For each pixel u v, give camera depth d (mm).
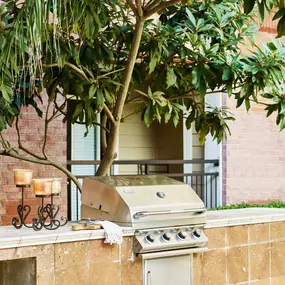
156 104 4859
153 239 4188
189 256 4457
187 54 4957
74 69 4449
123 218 4125
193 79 4871
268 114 5266
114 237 4020
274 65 4793
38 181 4070
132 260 4156
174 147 9375
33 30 3451
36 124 6930
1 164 6707
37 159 5441
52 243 3820
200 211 4422
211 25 5098
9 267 3943
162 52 5043
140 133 9445
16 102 4762
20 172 4152
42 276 3777
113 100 4938
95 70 4859
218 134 5617
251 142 8594
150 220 4168
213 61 4918
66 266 3883
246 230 4961
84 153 8211
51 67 4484
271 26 8562
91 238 3980
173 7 5398
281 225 5250
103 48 4688
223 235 4777
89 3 3922
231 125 8438
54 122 7051
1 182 6707
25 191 6844
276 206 7902
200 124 5617
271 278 5148
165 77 5254
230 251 4824
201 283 4598
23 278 3855
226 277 4789
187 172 9070
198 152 9102
